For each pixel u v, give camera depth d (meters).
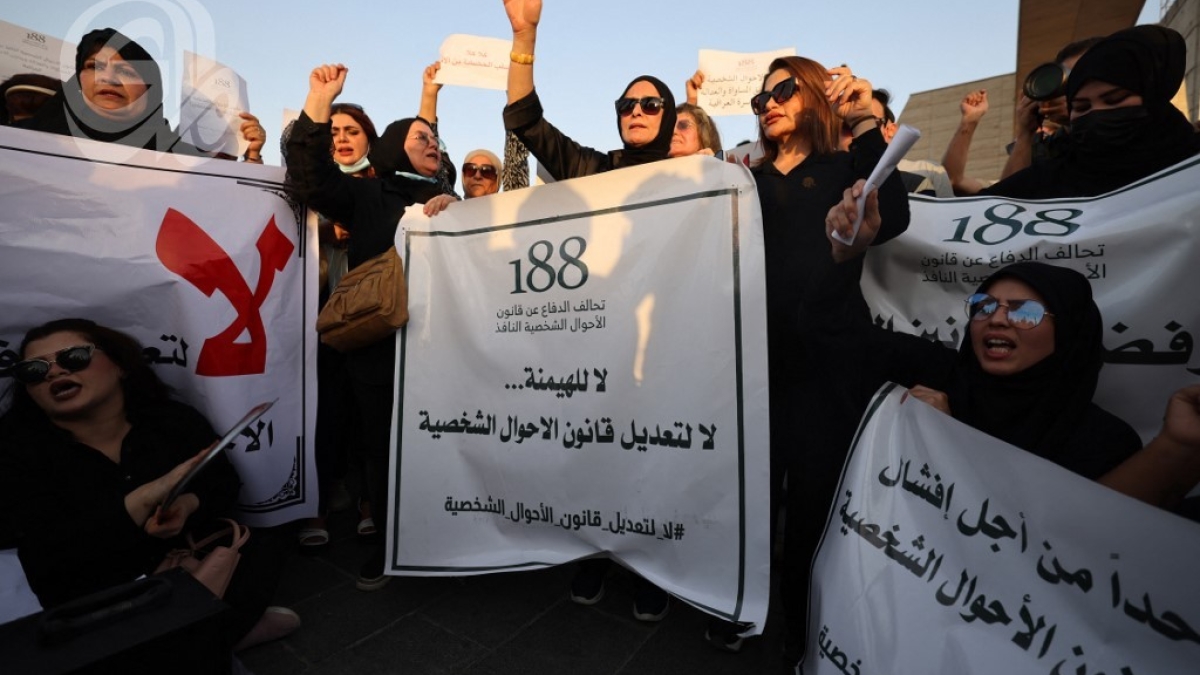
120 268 2.15
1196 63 10.69
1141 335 1.68
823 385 1.86
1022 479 1.16
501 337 2.26
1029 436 1.49
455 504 2.32
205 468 2.05
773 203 2.01
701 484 1.88
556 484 2.14
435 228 2.39
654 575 1.95
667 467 1.94
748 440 1.82
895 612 1.24
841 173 1.96
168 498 1.72
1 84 2.74
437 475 2.34
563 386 2.14
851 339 1.71
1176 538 0.97
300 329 2.57
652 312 1.99
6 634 1.26
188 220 2.28
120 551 1.79
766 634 2.12
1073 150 1.99
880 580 1.29
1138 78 1.79
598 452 2.07
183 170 2.28
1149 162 1.83
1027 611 1.10
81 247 2.09
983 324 1.51
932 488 1.30
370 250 2.54
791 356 1.93
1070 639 1.04
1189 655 0.94
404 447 2.37
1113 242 1.71
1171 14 12.12
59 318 2.08
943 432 1.31
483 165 3.67
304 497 2.59
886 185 1.81
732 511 1.84
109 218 2.13
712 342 1.88
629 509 2.01
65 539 1.71
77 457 1.89
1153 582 0.98
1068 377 1.46
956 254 1.97
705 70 3.61
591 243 2.10
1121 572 1.01
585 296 2.11
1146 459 1.20
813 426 1.85
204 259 2.29
